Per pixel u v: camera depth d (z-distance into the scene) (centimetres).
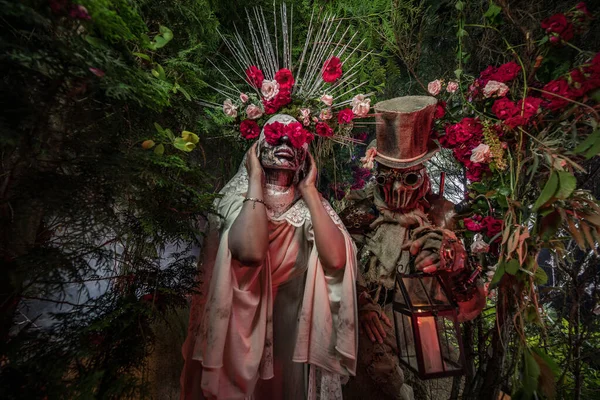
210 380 153
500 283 167
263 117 188
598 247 176
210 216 179
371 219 231
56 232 134
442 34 271
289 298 193
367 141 337
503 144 177
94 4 95
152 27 169
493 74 184
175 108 165
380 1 253
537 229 155
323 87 206
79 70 104
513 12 191
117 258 144
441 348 164
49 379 109
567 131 162
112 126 135
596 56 148
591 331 200
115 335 132
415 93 289
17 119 100
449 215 216
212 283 159
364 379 220
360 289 205
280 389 193
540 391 151
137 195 142
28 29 97
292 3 238
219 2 217
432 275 186
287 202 181
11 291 116
